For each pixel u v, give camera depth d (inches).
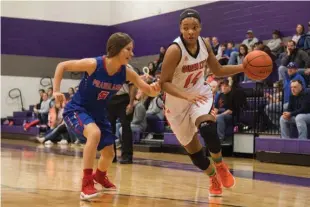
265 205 161.9
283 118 366.6
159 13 685.3
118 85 174.7
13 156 358.3
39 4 757.9
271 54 469.7
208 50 179.5
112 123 304.7
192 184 214.7
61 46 769.6
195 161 182.4
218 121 417.4
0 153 388.2
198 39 175.0
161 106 502.9
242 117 423.5
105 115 181.0
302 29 465.1
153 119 503.8
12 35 743.1
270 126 406.6
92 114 176.9
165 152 451.2
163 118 498.9
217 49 546.6
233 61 497.0
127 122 311.7
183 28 169.3
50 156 365.1
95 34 786.8
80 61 168.9
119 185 205.9
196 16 169.2
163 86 171.9
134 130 490.9
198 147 183.0
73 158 349.4
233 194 186.4
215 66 183.0
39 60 757.9
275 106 399.2
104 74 170.1
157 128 499.8
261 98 419.5
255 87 440.1
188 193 186.9
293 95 363.9
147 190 192.5
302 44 449.7
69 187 195.2
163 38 679.1
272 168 314.0
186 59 171.0
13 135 688.4
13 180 214.7
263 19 541.6
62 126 559.5
